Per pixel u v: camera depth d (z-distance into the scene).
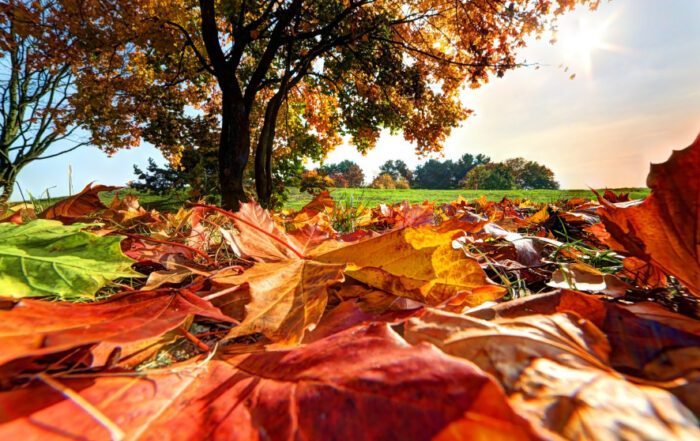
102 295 1.03
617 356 0.47
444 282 0.85
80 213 1.71
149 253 1.31
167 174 18.75
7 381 0.41
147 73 16.45
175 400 0.42
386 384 0.34
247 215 1.29
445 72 15.41
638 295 0.89
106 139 16.89
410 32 15.77
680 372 0.42
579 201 4.66
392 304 0.84
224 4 9.73
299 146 16.23
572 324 0.54
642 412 0.35
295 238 1.36
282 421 0.36
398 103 15.91
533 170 82.12
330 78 15.21
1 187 2.14
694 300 0.80
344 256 0.99
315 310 0.61
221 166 9.47
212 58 10.01
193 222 1.73
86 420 0.37
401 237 0.93
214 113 19.19
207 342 0.71
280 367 0.46
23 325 0.42
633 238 0.77
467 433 0.27
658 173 0.68
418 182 101.31
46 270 0.71
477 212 4.57
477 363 0.45
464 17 14.15
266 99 17.59
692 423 0.33
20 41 13.69
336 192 23.86
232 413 0.39
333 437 0.32
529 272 1.33
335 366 0.41
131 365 0.57
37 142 18.27
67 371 0.47
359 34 11.20
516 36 13.08
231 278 0.88
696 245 0.67
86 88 14.86
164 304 0.59
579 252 1.60
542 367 0.43
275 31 10.38
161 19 11.11
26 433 0.34
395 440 0.29
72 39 10.59
